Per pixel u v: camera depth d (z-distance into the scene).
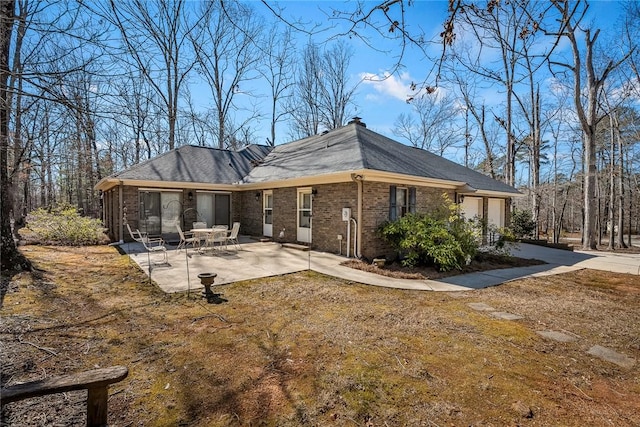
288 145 17.61
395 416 2.51
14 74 3.77
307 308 5.15
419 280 7.30
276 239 12.98
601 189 21.66
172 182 12.93
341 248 9.98
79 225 12.39
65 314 4.70
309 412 2.56
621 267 9.29
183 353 3.55
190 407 2.62
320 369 3.22
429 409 2.60
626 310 5.26
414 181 10.52
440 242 8.66
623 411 2.61
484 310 5.18
